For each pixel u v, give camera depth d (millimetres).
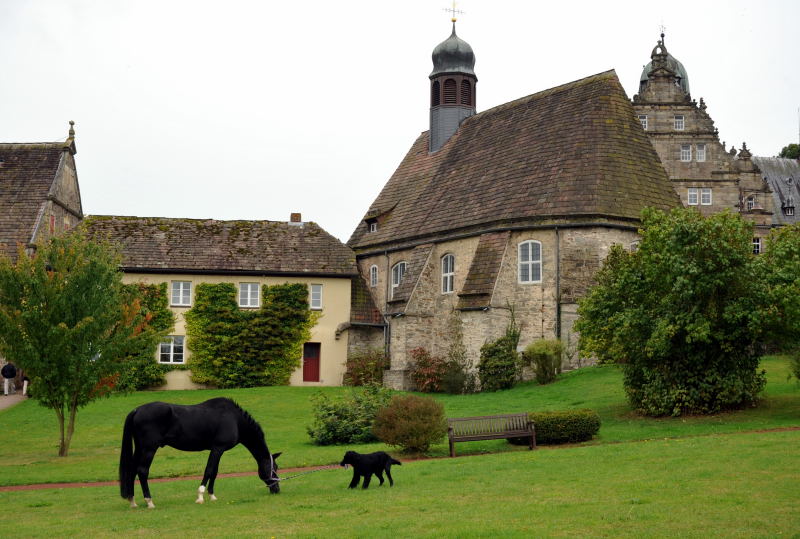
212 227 51719
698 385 27609
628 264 29375
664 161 66625
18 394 45906
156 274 48250
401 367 46562
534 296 42031
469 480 18266
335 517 14742
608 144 43312
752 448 19438
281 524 14258
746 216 69938
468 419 24328
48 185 54219
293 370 49000
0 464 25062
